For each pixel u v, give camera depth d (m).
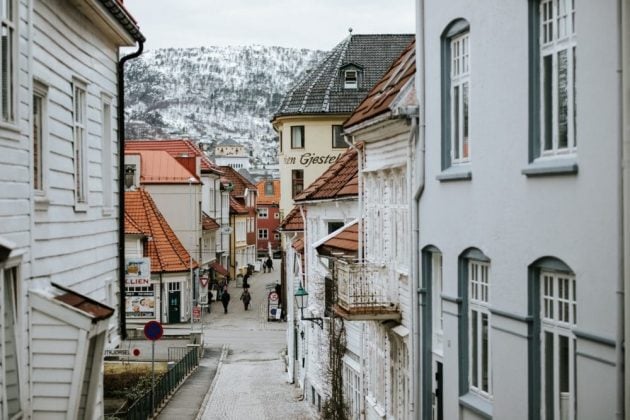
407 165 15.27
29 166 11.43
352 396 21.91
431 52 14.19
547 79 10.41
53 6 12.78
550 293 10.39
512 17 11.03
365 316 16.44
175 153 62.31
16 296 11.06
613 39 8.65
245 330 49.09
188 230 55.44
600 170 8.96
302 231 34.41
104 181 16.61
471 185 12.52
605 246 8.88
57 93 13.02
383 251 17.48
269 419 26.48
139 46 17.53
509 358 11.16
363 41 51.97
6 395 10.70
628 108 8.38
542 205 10.23
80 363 11.66
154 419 24.78
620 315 8.52
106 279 16.34
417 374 14.95
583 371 9.23
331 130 49.78
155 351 38.91
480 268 12.67
